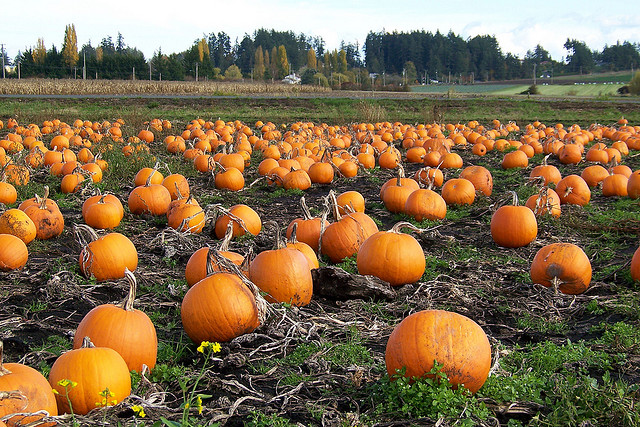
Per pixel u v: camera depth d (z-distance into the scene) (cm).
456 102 4322
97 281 658
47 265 715
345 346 481
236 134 2192
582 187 1048
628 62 18712
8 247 687
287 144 1662
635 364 455
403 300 598
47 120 2622
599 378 436
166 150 1828
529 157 1752
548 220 927
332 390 416
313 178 1302
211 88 6234
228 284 496
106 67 9831
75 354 389
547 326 541
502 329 539
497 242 820
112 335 436
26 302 604
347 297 600
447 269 706
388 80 15988
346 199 912
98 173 1266
